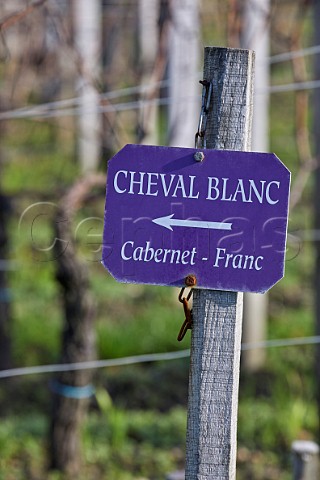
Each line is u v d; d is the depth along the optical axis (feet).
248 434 23.66
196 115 28.43
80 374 20.98
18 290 34.73
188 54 26.68
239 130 8.82
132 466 21.91
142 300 34.60
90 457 22.18
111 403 26.27
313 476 15.70
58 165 47.80
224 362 8.91
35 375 28.58
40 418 24.88
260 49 26.66
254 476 21.40
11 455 22.27
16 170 47.26
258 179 8.59
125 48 32.99
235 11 20.92
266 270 8.64
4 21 16.94
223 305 8.86
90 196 20.63
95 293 34.86
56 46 36.11
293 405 23.44
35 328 31.35
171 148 8.65
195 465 9.03
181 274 8.73
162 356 18.21
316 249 22.33
